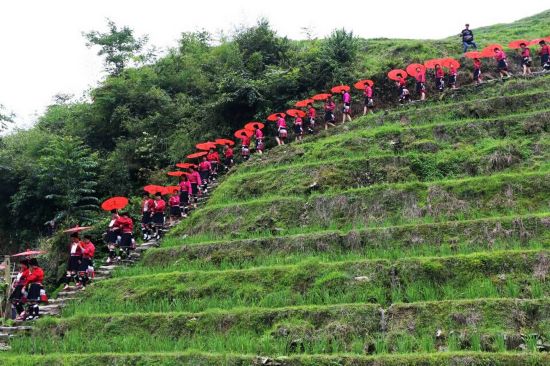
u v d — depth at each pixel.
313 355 10.72
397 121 22.20
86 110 31.72
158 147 27.92
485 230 14.17
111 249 18.58
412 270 12.92
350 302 12.65
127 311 14.52
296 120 24.27
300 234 16.27
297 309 12.35
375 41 34.41
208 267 16.00
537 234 13.69
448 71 26.59
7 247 28.84
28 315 15.60
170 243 18.53
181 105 30.08
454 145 19.28
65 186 26.00
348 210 17.41
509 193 15.95
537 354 9.55
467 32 28.88
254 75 30.06
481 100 21.28
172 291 14.93
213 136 26.84
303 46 32.66
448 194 16.59
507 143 18.22
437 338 10.89
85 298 15.92
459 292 12.20
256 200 19.22
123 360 11.83
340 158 20.53
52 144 27.16
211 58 33.09
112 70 36.28
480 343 10.45
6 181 29.45
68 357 12.32
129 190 26.59
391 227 15.19
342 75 26.95
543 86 21.78
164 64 34.28
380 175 18.75
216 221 19.08
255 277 14.38
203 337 12.46
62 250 21.56
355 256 14.53
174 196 20.66
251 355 11.11
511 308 10.93
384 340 11.02
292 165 20.73
